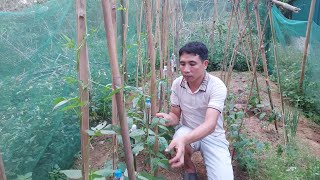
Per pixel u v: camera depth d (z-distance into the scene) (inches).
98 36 146.8
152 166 74.1
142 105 90.1
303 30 185.5
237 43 123.9
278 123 152.9
